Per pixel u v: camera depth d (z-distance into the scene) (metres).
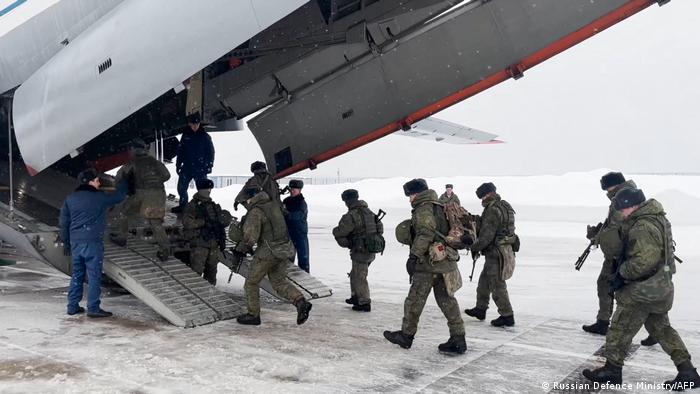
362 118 6.97
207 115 7.59
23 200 7.91
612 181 4.69
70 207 5.30
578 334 5.01
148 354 4.18
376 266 9.88
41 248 5.82
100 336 4.71
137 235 6.41
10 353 4.19
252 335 4.82
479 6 5.83
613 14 5.35
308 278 6.66
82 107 5.70
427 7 6.00
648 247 3.38
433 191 4.36
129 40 5.33
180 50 5.00
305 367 3.93
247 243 4.97
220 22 4.81
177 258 6.80
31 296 6.57
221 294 5.68
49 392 3.38
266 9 4.61
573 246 12.80
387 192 32.19
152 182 5.84
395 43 6.36
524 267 9.55
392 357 4.22
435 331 5.07
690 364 3.57
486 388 3.56
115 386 3.49
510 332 5.07
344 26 6.38
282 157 7.70
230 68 7.30
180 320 5.02
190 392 3.40
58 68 6.02
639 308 3.53
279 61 6.91
